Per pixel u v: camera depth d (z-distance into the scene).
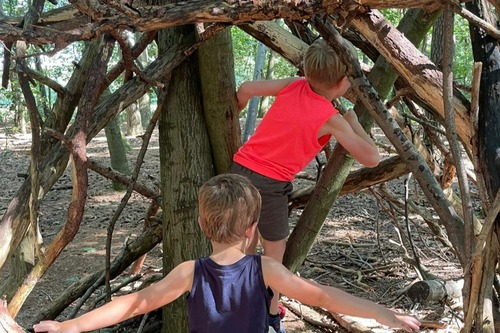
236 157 2.62
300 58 3.01
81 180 2.36
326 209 2.87
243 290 1.89
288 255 2.94
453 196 3.85
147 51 13.55
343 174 2.82
